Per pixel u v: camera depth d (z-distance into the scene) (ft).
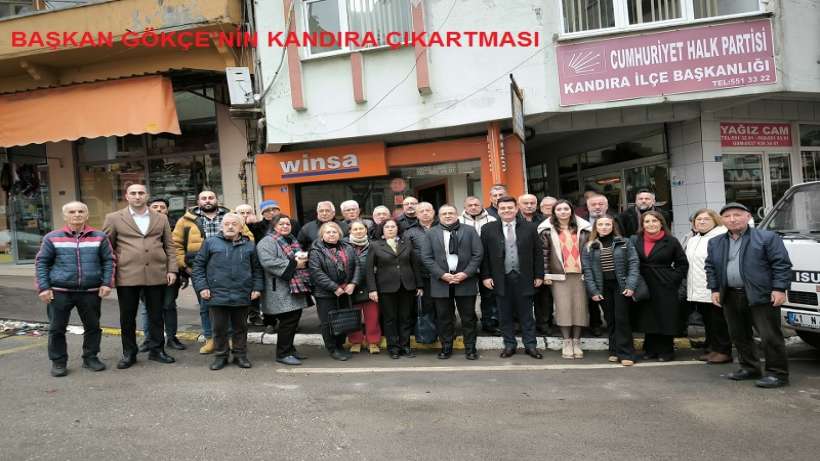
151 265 19.34
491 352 21.15
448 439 12.48
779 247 15.92
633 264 18.83
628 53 28.07
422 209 21.04
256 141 34.65
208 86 35.58
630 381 16.87
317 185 33.99
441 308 20.07
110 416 14.20
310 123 30.73
